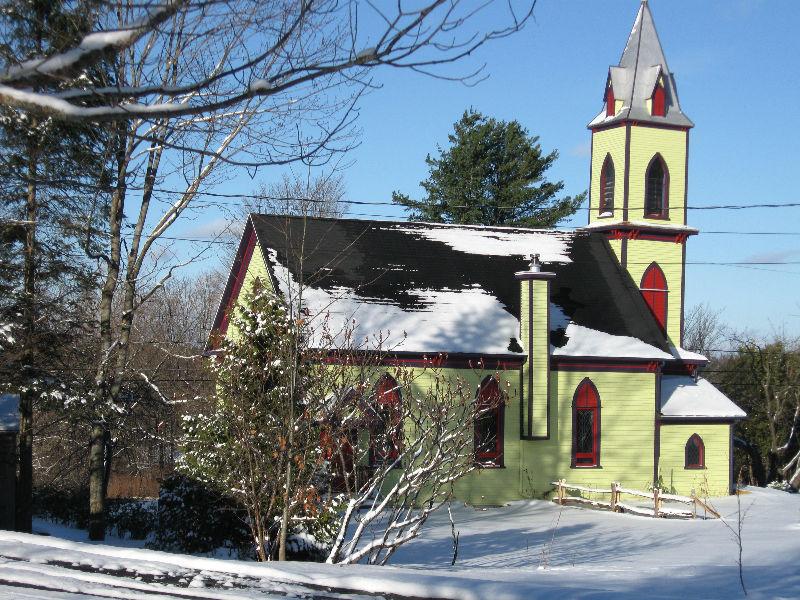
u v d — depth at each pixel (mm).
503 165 61312
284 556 15906
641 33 42312
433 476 21547
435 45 8023
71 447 32844
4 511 22656
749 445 48656
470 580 9766
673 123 41375
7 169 15586
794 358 54625
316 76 8094
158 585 9500
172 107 7961
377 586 9461
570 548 23266
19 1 8711
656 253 40969
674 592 12664
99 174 17438
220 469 17641
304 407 17125
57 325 25141
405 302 35125
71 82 8836
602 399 36250
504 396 26922
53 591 9039
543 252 39969
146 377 26750
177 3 7578
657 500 30875
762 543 22484
